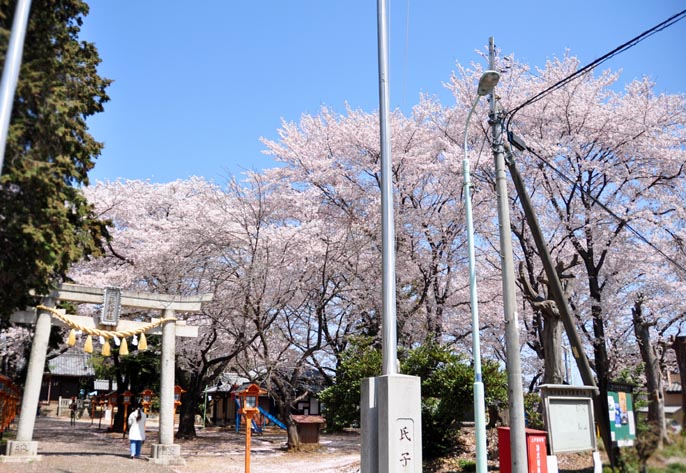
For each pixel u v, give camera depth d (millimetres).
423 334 20562
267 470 14891
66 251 10570
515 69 19906
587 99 18359
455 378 13195
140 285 22109
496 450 13547
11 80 5852
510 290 8750
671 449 9969
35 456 14031
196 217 20328
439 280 20484
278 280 19281
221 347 23672
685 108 18125
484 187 19156
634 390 12258
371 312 21703
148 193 25047
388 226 7801
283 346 22672
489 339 21359
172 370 16359
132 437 15906
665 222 17234
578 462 11562
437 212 20453
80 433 25859
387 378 7172
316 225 20500
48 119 9453
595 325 18484
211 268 19906
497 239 20469
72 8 10844
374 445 7320
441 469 13211
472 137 20422
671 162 17484
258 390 12539
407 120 21734
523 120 19344
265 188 21938
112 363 31766
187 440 22625
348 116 23031
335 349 22547
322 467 15398
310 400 34656
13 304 10625
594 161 17781
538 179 18203
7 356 25500
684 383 10844
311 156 22906
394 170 20891
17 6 6117
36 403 14469
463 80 20672
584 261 18297
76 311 19719
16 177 8875
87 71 11680
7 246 9477
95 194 22938
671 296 17703
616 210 17328
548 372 13484
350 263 20812
